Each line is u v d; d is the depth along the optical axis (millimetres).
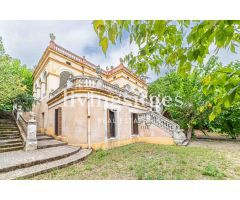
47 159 7148
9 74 13773
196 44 1585
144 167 6840
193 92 16703
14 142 9461
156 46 2027
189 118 18281
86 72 18266
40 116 17047
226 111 16812
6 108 21797
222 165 7477
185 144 14414
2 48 13148
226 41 1426
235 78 1638
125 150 10891
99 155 9148
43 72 16609
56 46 15555
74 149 9344
